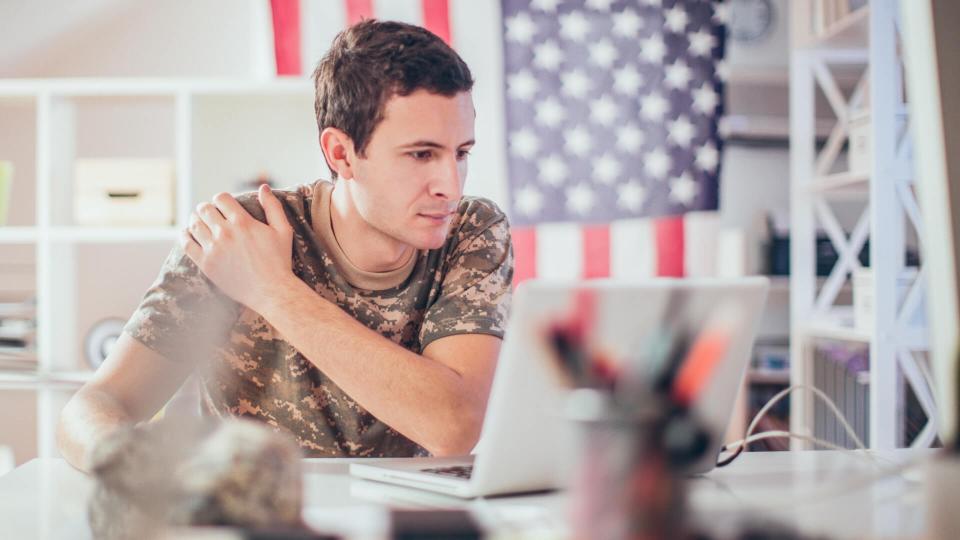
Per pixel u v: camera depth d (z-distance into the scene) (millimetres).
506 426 816
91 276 3486
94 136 3490
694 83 3656
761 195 4453
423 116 1237
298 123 3496
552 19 3609
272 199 1312
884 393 2615
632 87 3635
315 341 1187
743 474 995
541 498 880
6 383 2953
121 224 3049
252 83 3125
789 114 4430
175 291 1290
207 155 3467
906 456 1122
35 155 3480
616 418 477
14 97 3178
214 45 3596
